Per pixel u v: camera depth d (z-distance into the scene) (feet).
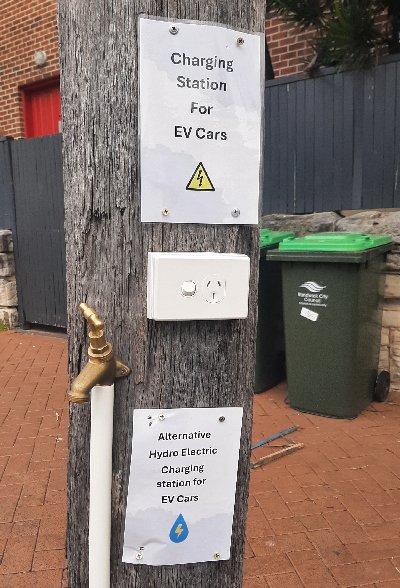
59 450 12.34
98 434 4.34
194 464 4.65
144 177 4.17
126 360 4.42
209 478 4.70
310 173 16.63
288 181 17.08
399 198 15.15
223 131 4.25
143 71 4.05
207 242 4.38
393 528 9.22
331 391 13.61
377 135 15.30
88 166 4.23
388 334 15.19
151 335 4.41
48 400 15.48
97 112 4.15
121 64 4.06
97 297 4.37
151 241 4.29
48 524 9.50
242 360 4.64
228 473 4.74
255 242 4.53
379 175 15.42
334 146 16.08
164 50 4.06
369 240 13.33
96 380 4.16
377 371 14.92
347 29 14.65
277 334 15.87
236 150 4.31
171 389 4.51
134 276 4.31
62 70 4.24
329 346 13.42
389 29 16.03
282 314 15.93
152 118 4.11
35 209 22.49
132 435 4.51
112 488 4.58
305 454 11.84
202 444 4.64
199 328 4.48
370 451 11.91
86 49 4.10
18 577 8.22
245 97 4.28
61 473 11.27
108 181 4.22
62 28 4.19
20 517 9.71
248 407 4.75
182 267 4.16
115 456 4.54
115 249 4.29
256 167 4.41
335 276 13.03
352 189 15.92
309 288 13.39
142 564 4.72
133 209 4.24
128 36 4.03
